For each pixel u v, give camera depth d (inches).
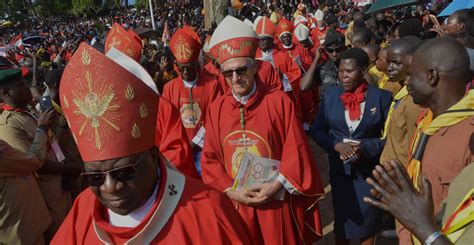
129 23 1449.3
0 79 138.5
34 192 137.0
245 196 127.7
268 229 129.8
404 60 131.6
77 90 62.2
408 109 128.2
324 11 776.3
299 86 260.5
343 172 152.8
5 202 128.4
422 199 68.7
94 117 62.2
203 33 439.2
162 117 147.9
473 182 70.8
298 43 349.1
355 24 329.7
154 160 68.9
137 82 63.1
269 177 129.3
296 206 132.6
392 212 70.2
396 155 134.0
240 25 125.5
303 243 135.3
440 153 89.7
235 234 71.2
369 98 149.3
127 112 62.7
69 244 74.4
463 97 89.0
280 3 1023.6
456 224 66.5
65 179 157.6
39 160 134.1
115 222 70.1
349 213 152.7
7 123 138.3
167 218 68.9
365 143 145.7
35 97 188.4
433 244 65.8
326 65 267.6
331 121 155.0
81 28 1784.0
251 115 129.9
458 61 87.9
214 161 136.1
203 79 191.3
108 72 61.3
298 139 129.1
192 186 73.5
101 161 63.4
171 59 280.7
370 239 154.9
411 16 397.7
